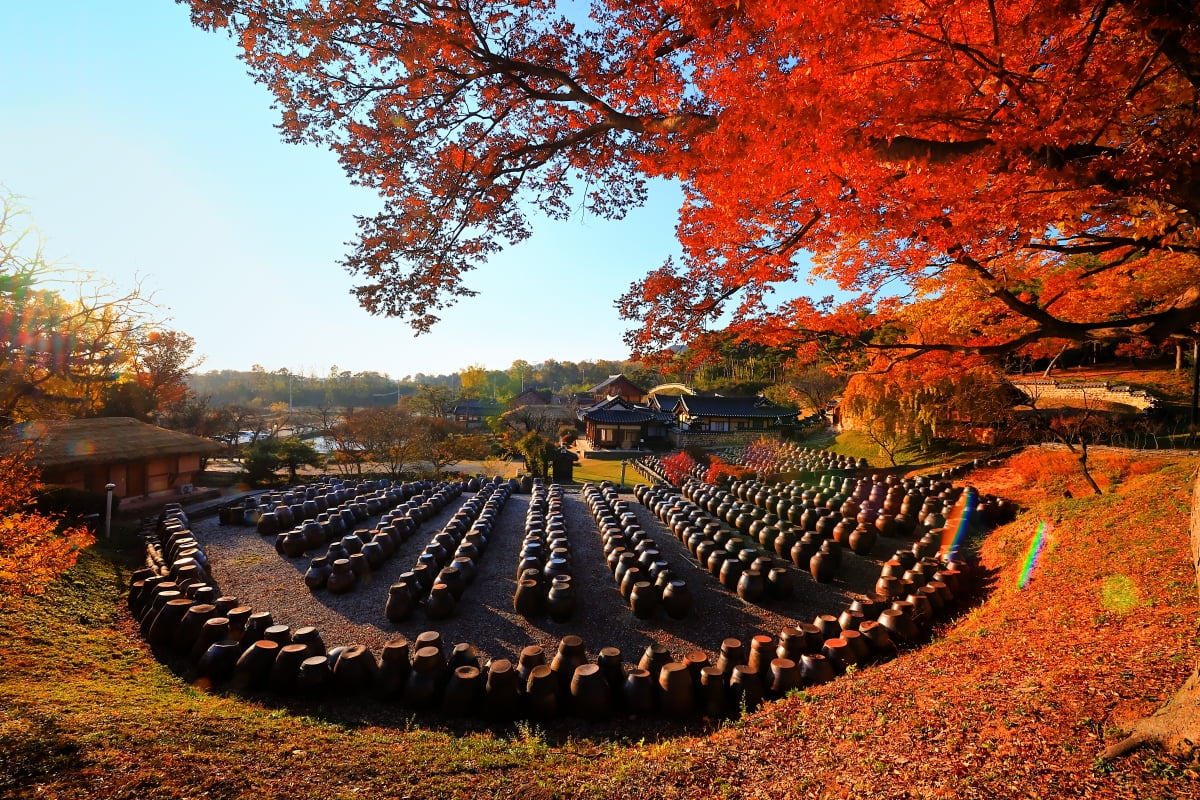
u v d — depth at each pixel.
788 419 49.22
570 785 4.88
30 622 8.90
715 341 7.20
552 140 7.05
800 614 11.21
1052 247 5.75
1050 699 4.71
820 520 15.80
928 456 27.81
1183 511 9.54
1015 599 8.85
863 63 4.15
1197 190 3.72
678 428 52.06
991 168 4.14
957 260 5.64
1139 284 7.04
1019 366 31.84
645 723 7.34
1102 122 3.97
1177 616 5.93
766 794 4.35
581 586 12.59
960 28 4.33
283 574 13.60
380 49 5.86
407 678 7.95
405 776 5.10
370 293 7.07
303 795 4.62
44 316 10.21
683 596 10.79
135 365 27.41
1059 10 3.68
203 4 5.33
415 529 17.28
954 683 5.73
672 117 5.34
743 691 7.54
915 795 3.88
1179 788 3.35
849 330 7.43
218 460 38.25
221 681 8.18
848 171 4.55
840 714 5.66
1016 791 3.67
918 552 13.27
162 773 4.71
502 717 7.36
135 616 10.60
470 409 68.38
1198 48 3.65
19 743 4.84
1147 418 23.59
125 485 20.47
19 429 11.70
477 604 11.73
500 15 6.04
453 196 6.85
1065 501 12.67
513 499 24.02
